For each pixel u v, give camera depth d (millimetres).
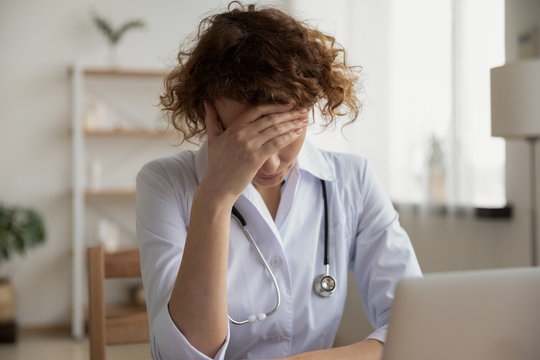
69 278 4340
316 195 1129
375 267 1123
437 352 551
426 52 2990
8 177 4281
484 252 2672
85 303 4285
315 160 1132
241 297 1026
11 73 4277
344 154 1216
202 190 871
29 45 4293
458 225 2787
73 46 4332
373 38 3273
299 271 1074
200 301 853
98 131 4145
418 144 3033
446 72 2881
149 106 4438
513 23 2500
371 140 3279
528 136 2051
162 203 1034
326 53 942
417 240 3055
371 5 3285
